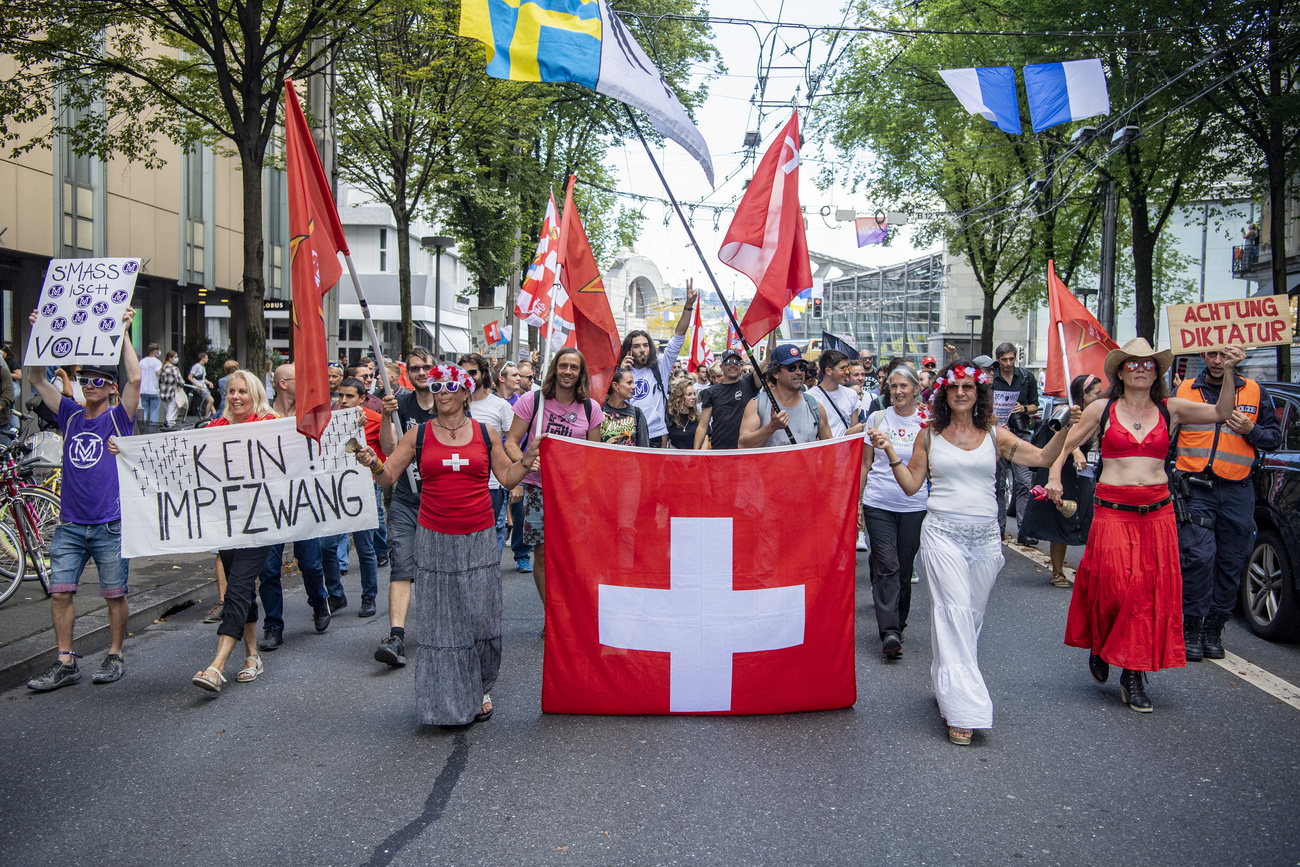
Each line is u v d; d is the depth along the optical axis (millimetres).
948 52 23719
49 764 4598
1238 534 6336
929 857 3623
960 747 4758
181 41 14438
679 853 3662
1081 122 21484
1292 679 5941
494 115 18734
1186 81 16328
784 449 5258
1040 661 6266
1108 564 5367
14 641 6438
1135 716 5203
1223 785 4277
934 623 5000
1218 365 6414
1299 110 15719
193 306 30719
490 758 4633
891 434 6500
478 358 7723
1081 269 33500
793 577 5258
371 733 5000
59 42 12727
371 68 18859
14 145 20344
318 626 7227
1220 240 50562
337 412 6531
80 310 6145
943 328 62719
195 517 6293
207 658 6480
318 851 3699
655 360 9523
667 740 4879
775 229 6391
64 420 6082
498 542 5160
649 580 5223
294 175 5270
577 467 5223
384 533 9953
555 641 5234
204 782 4367
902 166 27375
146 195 25703
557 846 3723
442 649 4930
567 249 6988
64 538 5938
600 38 6191
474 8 6152
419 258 51938
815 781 4336
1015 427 10609
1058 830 3842
